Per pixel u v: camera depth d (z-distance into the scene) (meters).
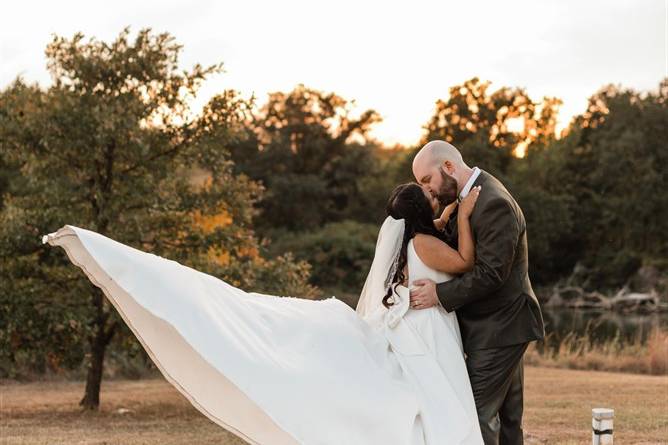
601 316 49.38
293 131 71.06
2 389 14.97
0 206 18.58
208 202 12.76
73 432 9.56
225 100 12.62
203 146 12.59
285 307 5.01
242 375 4.38
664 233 65.69
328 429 4.44
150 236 12.79
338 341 4.84
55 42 12.20
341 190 71.38
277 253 58.47
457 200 5.45
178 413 11.52
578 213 68.19
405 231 5.34
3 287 11.57
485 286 5.04
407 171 71.31
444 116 74.75
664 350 17.02
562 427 9.01
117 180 12.30
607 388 12.73
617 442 7.84
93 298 12.36
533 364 18.28
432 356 4.98
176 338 4.63
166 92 12.41
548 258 67.00
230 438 8.99
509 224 5.07
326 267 57.53
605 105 71.62
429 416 4.75
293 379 4.48
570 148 71.12
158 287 4.50
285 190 67.69
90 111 11.92
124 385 15.29
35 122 11.95
